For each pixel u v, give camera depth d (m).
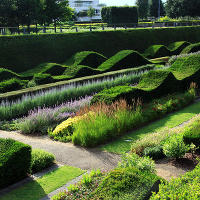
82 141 9.18
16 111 13.24
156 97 14.83
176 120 11.86
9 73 20.02
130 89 13.05
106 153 8.50
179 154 7.63
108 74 20.05
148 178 5.23
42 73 21.97
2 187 6.50
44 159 7.49
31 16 33.72
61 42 28.98
